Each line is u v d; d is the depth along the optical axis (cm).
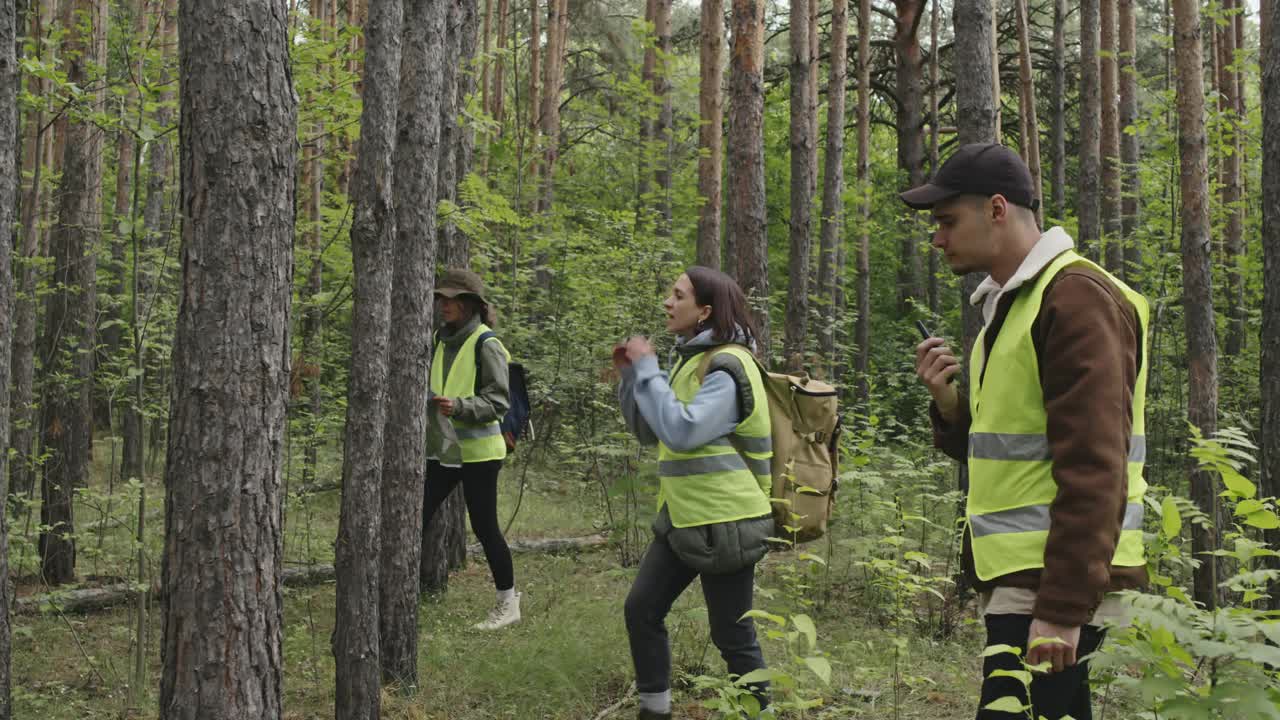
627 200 1772
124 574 579
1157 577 197
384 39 362
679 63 2122
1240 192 1045
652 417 308
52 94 416
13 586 577
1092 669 167
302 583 588
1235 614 168
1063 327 188
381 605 411
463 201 666
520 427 519
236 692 223
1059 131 1517
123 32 474
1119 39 1133
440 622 508
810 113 1273
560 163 1906
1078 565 179
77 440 597
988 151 211
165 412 648
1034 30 2128
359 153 365
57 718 379
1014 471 198
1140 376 202
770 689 322
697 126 1453
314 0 1080
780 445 330
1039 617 182
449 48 560
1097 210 1145
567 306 1141
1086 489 179
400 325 414
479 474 500
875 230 1559
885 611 507
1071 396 183
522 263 1170
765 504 323
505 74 1958
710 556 316
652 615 341
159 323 617
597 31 1967
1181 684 161
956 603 546
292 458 691
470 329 510
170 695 223
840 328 1207
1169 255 873
